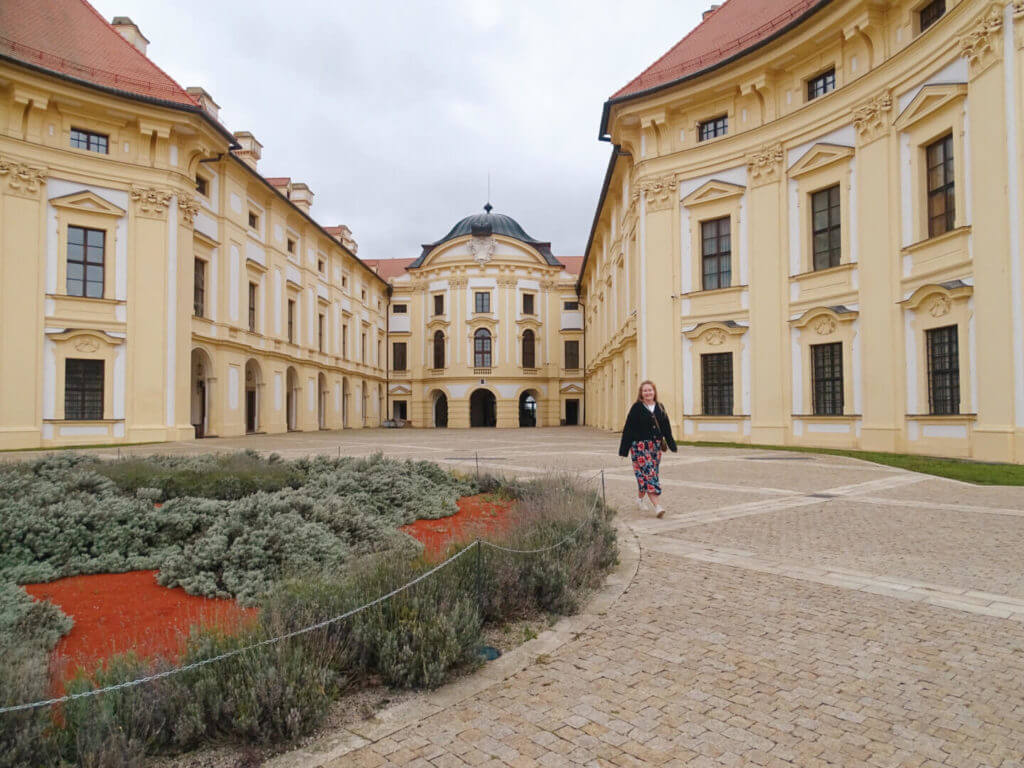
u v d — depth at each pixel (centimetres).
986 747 307
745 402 2144
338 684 366
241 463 1137
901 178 1708
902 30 1705
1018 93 1345
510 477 1216
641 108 2350
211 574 555
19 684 308
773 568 614
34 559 602
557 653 426
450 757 305
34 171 2228
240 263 3138
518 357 5681
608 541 650
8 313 2175
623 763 298
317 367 4222
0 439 2123
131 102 2362
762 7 2250
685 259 2309
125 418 2381
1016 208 1350
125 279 2406
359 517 716
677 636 452
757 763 297
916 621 471
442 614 413
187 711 314
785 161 2062
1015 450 1346
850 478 1236
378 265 6600
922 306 1628
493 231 5800
